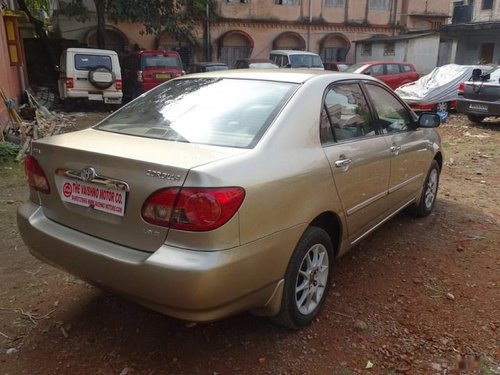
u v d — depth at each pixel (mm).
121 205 2381
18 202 5332
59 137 2859
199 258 2164
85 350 2719
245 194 2279
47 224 2740
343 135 3211
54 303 3203
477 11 31031
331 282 3244
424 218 4918
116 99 14062
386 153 3629
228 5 24078
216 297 2219
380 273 3678
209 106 2971
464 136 10328
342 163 3012
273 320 2803
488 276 3666
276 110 2801
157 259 2199
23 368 2568
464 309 3186
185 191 2174
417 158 4328
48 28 21391
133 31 22031
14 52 12359
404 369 2586
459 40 29234
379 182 3590
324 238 2951
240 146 2551
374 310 3148
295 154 2682
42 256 2771
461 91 11594
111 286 2418
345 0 26719
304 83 3043
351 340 2826
